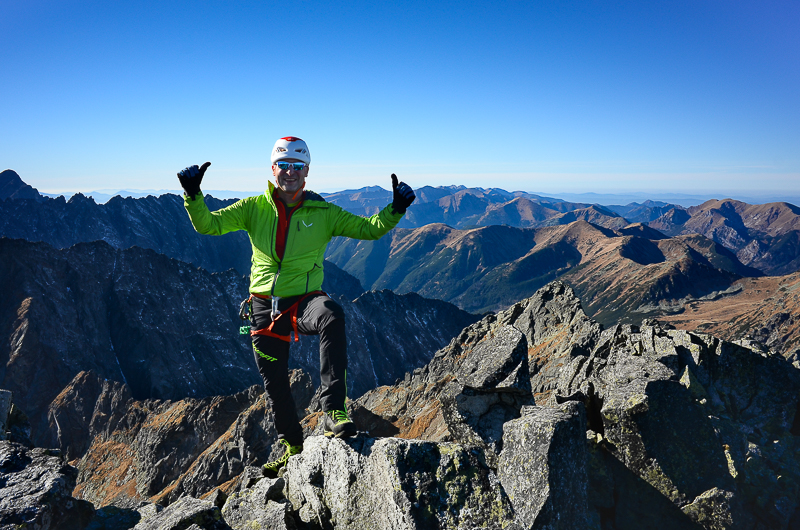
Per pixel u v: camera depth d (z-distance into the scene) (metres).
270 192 2.80
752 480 3.43
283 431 3.09
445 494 2.31
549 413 2.74
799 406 4.11
